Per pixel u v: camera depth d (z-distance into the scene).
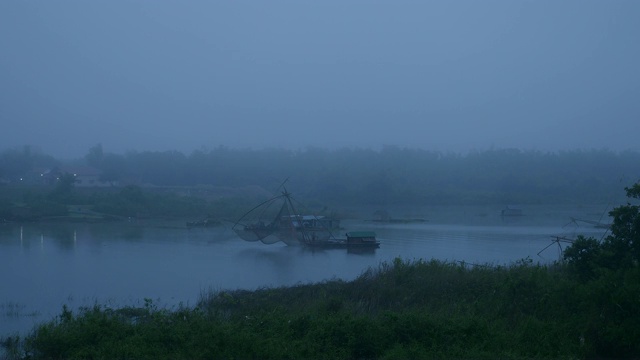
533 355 8.62
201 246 36.56
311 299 14.55
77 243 37.22
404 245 36.34
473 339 8.95
